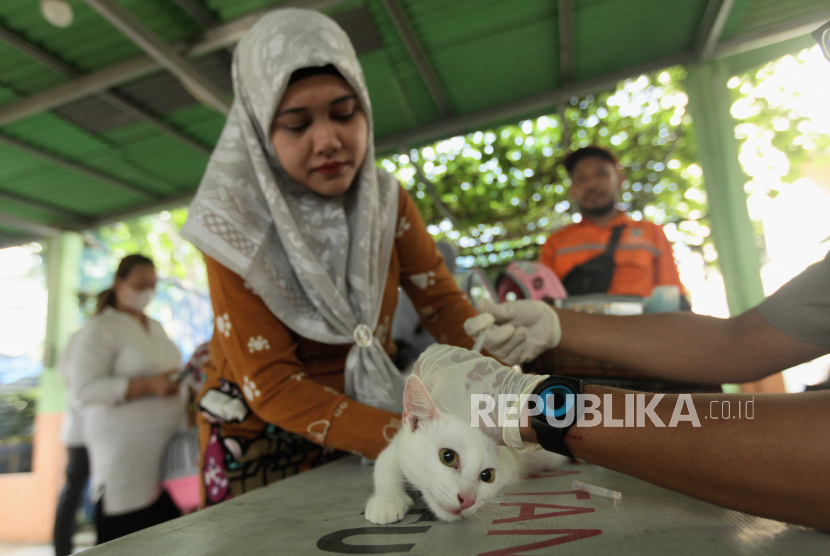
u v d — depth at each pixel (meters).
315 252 1.33
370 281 1.34
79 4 2.48
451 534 0.61
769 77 3.22
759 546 0.47
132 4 2.52
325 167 1.24
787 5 2.80
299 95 1.18
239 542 0.62
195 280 9.11
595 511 0.66
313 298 1.26
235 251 1.19
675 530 0.54
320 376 1.35
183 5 2.55
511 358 1.13
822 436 0.46
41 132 3.56
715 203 3.19
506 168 5.57
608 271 2.80
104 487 2.22
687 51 3.23
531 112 3.89
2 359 5.58
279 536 0.64
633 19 2.93
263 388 1.14
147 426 2.29
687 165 5.71
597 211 2.93
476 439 0.84
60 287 5.16
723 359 0.96
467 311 1.51
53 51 2.81
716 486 0.51
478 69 3.28
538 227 5.97
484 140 5.39
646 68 3.32
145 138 3.74
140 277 2.64
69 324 5.23
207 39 2.78
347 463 1.26
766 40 3.00
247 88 1.31
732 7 2.79
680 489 0.54
